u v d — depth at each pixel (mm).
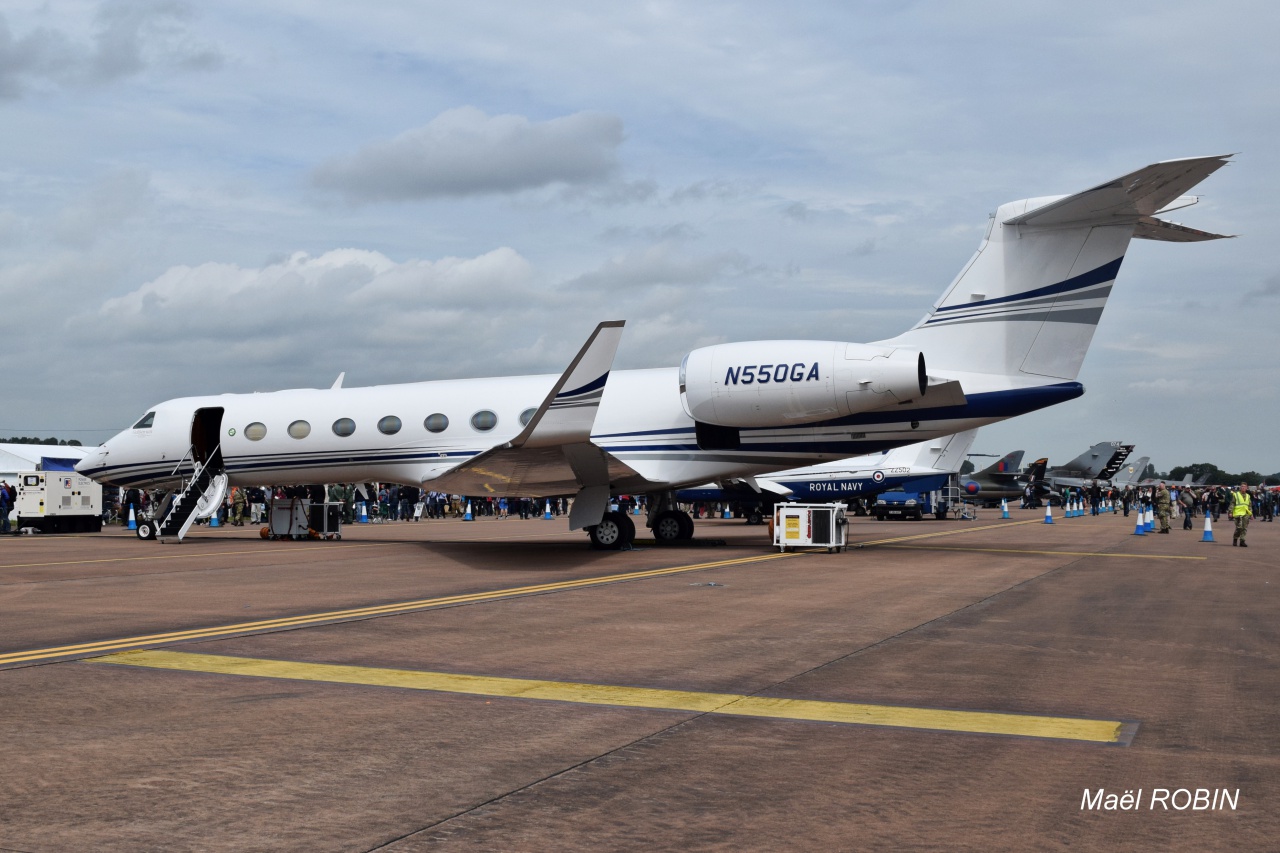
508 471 18719
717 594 13016
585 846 4199
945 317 19703
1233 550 23531
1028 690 7281
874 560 18641
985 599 12648
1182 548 23969
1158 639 9602
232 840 4230
